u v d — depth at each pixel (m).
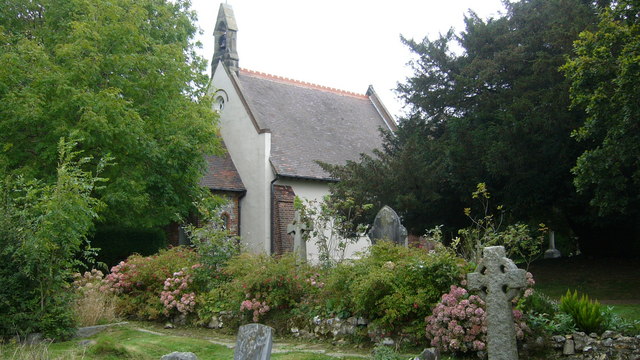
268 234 23.78
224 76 26.83
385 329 8.80
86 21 16.11
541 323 7.86
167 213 18.36
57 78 14.89
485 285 6.60
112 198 15.51
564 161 17.00
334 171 19.27
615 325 7.88
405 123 20.86
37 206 9.63
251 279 10.62
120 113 15.68
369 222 17.41
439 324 8.11
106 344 8.41
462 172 17.86
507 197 18.11
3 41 16.06
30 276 9.40
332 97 32.47
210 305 11.52
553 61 16.33
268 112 27.30
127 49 17.00
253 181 24.61
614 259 21.66
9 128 15.19
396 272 9.20
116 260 19.44
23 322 9.24
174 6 21.53
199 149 19.20
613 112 12.91
